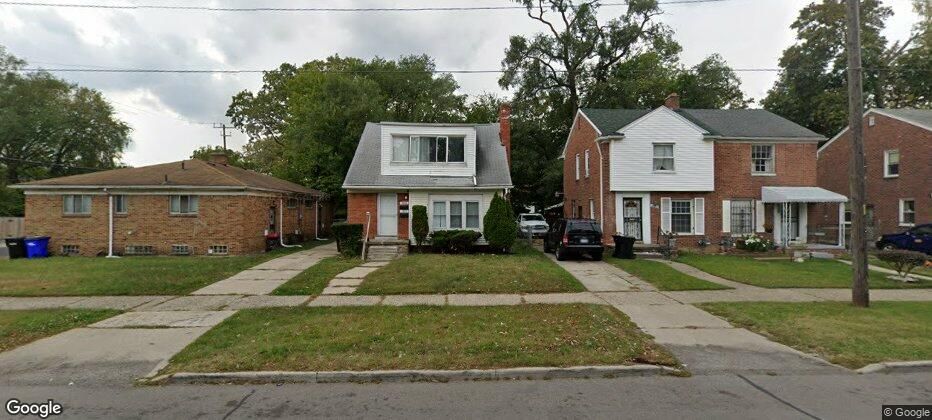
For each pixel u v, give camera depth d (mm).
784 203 20516
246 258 17766
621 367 6125
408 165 20672
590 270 15289
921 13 31781
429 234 19531
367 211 20297
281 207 23391
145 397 5379
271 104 51031
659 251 19109
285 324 8336
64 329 8242
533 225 28219
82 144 42719
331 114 30062
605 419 4723
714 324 8609
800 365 6453
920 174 22375
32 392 5535
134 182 19359
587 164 23703
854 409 5004
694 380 5918
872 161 25094
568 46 35688
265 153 49719
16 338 7695
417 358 6406
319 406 5090
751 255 18828
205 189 19234
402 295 11148
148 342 7453
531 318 8742
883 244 20938
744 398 5312
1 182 37375
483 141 23859
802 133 21562
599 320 8586
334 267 14859
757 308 9719
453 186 19781
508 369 6031
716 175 21203
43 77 40281
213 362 6273
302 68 43719
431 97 39281
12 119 36500
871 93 34625
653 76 34719
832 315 9039
